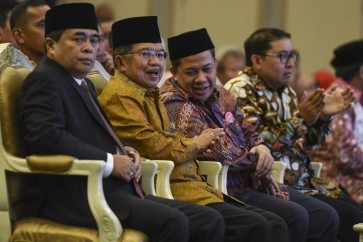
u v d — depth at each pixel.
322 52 19.75
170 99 9.14
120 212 7.59
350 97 10.54
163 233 7.52
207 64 9.20
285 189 9.73
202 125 9.14
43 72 7.67
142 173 8.17
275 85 10.45
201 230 7.91
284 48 10.35
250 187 9.54
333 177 11.77
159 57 8.74
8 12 9.76
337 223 9.71
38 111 7.48
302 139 10.35
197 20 19.53
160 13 19.31
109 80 8.70
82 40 7.83
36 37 9.03
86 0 19.23
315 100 10.21
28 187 7.85
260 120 10.23
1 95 7.77
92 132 7.86
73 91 7.82
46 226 7.59
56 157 7.40
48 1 11.11
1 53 7.91
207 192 8.61
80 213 7.54
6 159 7.66
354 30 19.73
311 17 19.72
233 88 10.30
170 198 8.23
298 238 9.18
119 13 19.39
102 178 7.52
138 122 8.36
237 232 8.42
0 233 7.78
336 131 11.77
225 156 9.13
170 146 8.38
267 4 19.58
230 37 19.64
